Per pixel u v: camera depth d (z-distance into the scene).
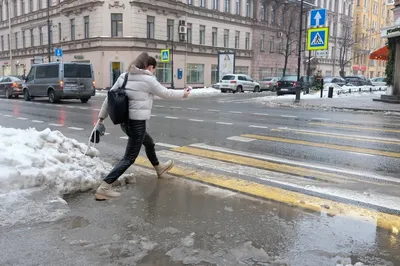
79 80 20.38
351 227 3.92
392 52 21.62
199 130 10.59
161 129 10.71
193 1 41.44
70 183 4.83
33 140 5.49
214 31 44.38
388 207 4.51
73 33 39.41
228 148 8.03
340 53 65.00
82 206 4.38
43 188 4.62
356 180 5.68
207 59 43.41
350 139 9.32
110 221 3.97
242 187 5.22
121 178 5.27
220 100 24.33
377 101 22.09
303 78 29.30
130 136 4.73
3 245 3.40
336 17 68.56
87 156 5.88
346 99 23.94
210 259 3.22
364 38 68.75
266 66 52.59
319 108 18.72
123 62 35.50
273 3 52.47
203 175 5.81
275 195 4.90
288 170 6.21
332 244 3.53
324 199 4.77
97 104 19.78
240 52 48.00
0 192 4.36
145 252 3.32
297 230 3.83
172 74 36.88
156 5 36.59
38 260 3.16
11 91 24.14
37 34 46.19
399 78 21.38
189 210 4.32
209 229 3.82
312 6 58.88
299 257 3.27
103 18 35.22
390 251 3.40
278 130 10.76
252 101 23.11
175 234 3.69
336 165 6.60
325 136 9.75
